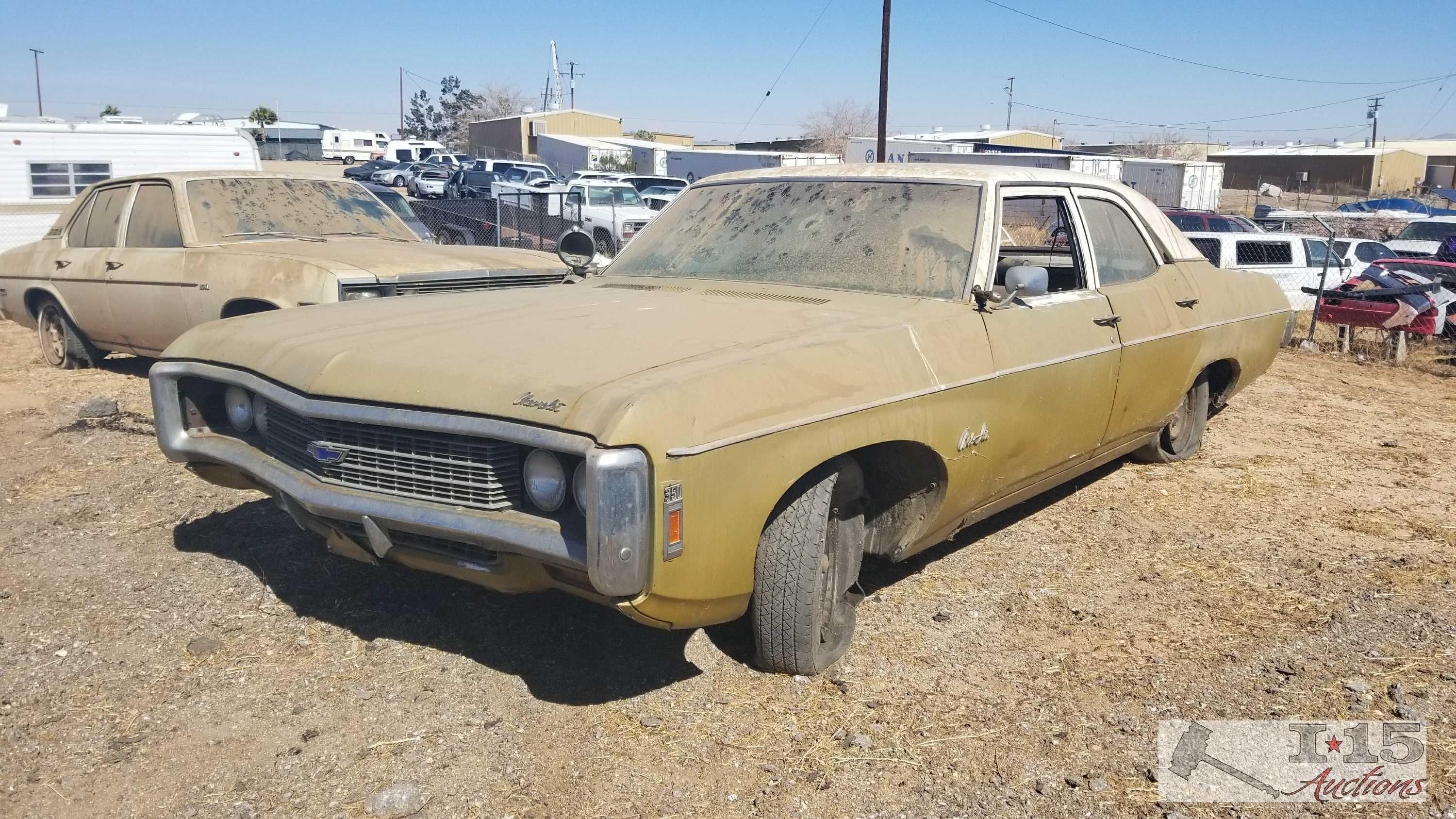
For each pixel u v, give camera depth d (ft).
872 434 10.55
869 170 14.39
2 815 8.79
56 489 17.21
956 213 13.15
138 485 17.39
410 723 10.23
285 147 229.86
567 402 8.99
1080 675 11.41
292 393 10.67
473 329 11.24
